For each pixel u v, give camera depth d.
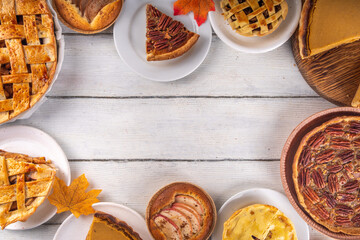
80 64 0.94
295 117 0.94
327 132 0.86
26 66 0.84
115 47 0.94
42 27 0.85
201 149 0.94
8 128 0.91
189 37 0.90
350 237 0.86
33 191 0.85
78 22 0.87
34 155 0.92
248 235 0.87
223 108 0.94
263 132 0.94
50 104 0.93
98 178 0.94
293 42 0.92
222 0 0.88
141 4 0.91
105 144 0.94
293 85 0.94
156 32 0.89
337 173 0.86
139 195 0.94
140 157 0.94
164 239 0.86
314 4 0.86
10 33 0.83
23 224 0.90
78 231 0.91
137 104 0.94
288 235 0.87
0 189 0.83
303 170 0.86
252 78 0.94
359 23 0.85
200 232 0.87
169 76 0.90
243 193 0.90
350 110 0.86
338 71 0.90
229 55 0.94
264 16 0.86
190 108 0.94
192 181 0.94
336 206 0.86
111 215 0.89
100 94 0.94
